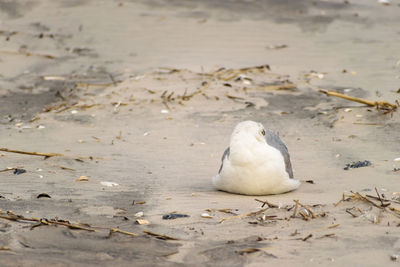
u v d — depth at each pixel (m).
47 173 12.18
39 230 8.27
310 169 12.41
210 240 8.13
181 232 8.48
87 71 21.56
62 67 22.02
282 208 9.42
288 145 14.34
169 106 17.70
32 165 12.75
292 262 7.34
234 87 19.17
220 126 16.09
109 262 7.30
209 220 9.02
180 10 28.03
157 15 27.31
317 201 9.90
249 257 7.49
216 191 10.97
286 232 8.35
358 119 15.88
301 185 11.24
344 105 17.45
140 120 16.72
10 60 22.47
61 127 16.20
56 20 26.84
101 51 23.62
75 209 9.64
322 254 7.56
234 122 16.41
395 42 24.27
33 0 28.88
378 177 11.54
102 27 26.03
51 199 10.25
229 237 8.23
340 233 8.23
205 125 16.19
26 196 10.45
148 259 7.44
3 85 20.23
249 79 19.91
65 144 14.65
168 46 23.95
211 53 23.09
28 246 7.72
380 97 17.98
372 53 22.88
